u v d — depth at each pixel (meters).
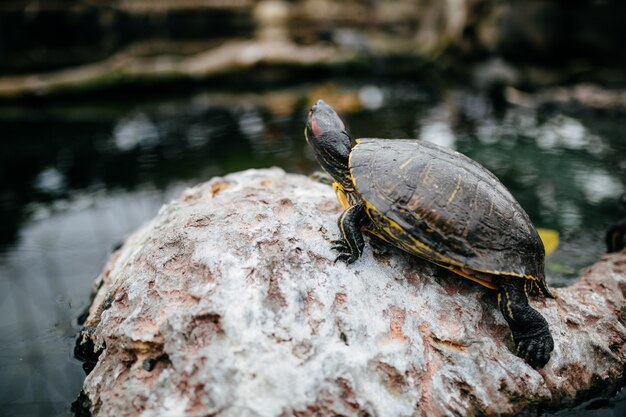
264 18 2.29
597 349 0.48
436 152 0.49
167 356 0.40
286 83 1.94
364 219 0.47
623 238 0.72
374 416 0.38
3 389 0.50
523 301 0.45
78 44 1.93
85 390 0.43
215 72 1.84
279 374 0.38
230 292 0.41
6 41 1.79
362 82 2.00
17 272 0.74
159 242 0.47
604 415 0.46
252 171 0.62
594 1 1.61
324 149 0.51
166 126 1.46
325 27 2.38
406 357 0.41
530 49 1.72
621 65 1.62
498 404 0.42
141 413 0.38
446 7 2.16
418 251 0.44
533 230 0.47
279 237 0.45
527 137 1.29
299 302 0.41
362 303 0.43
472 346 0.44
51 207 0.97
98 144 1.31
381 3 2.62
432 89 1.86
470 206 0.45
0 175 1.12
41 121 1.52
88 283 0.71
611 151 1.19
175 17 2.13
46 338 0.59
